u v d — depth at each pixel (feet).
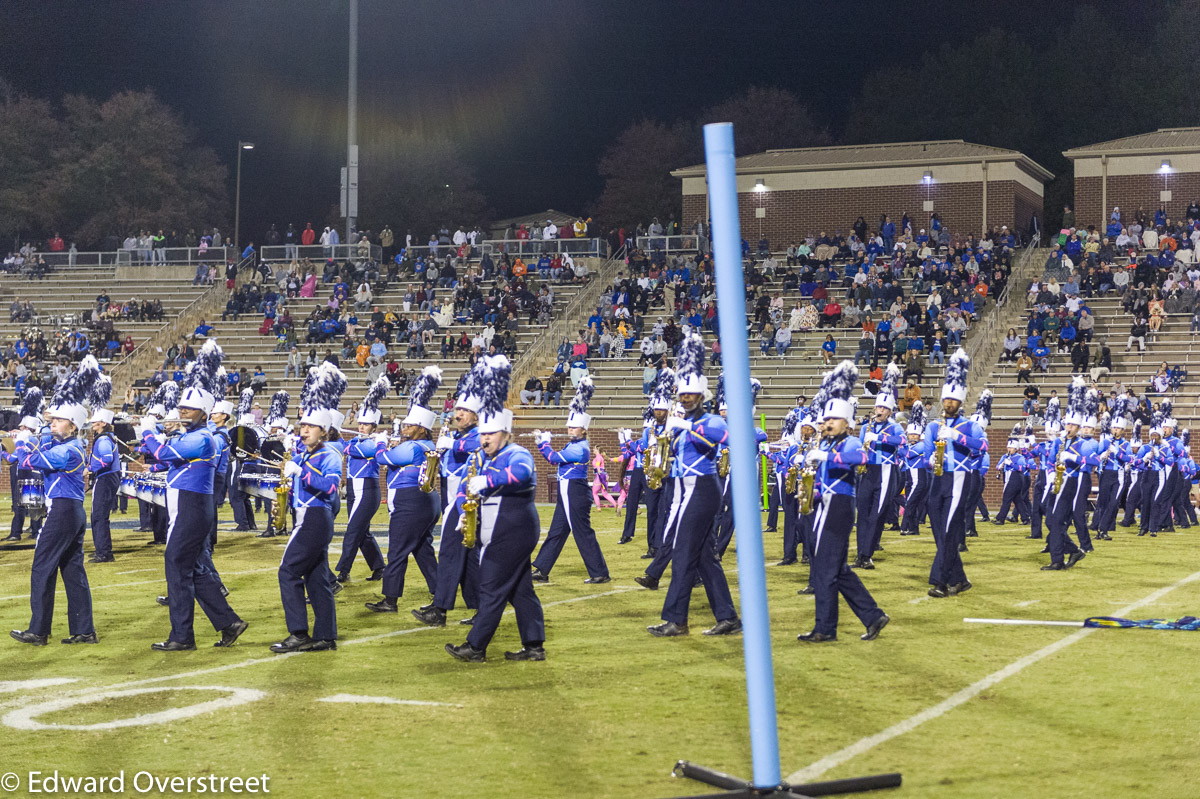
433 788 18.58
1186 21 181.88
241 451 56.49
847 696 24.63
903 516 63.82
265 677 26.73
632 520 59.47
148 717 23.16
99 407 44.16
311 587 29.99
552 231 131.23
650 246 123.54
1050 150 182.60
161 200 199.00
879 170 128.67
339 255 129.39
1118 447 64.49
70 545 31.42
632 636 31.86
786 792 17.66
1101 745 20.92
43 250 181.98
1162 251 106.52
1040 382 95.55
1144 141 125.08
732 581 43.37
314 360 111.96
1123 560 51.24
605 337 108.27
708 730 22.00
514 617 35.29
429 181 231.91
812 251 120.57
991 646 30.04
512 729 22.12
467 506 27.81
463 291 116.67
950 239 118.83
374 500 41.98
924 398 92.12
